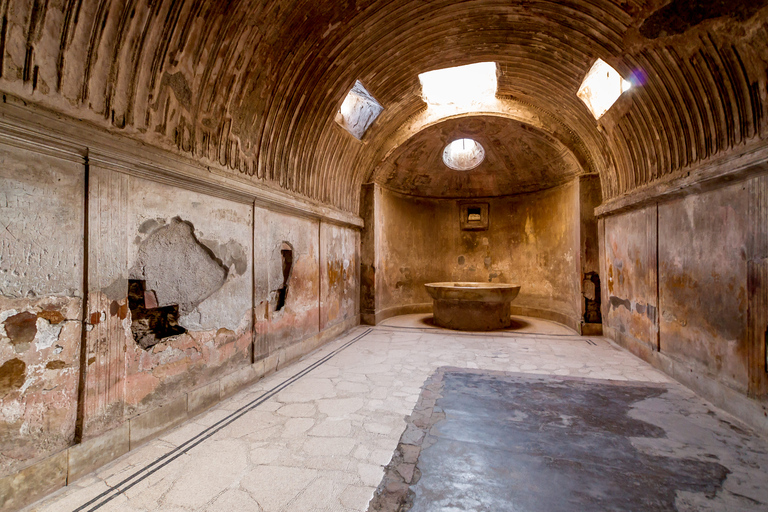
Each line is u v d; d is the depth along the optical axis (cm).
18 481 229
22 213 235
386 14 488
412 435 328
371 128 765
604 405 392
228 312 427
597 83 613
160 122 338
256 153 482
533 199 996
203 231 392
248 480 262
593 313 764
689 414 368
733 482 255
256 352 475
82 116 268
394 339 728
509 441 316
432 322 918
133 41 292
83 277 272
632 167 587
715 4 323
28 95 234
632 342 605
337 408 388
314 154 628
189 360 371
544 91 683
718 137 387
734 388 366
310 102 550
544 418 361
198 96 372
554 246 927
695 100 407
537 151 882
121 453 295
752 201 343
